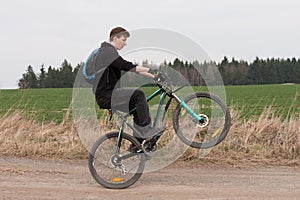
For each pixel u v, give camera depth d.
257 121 9.74
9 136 9.77
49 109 21.45
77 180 6.82
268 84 69.12
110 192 6.15
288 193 5.97
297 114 10.70
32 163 8.05
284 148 8.52
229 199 5.68
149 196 5.91
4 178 6.86
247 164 7.93
